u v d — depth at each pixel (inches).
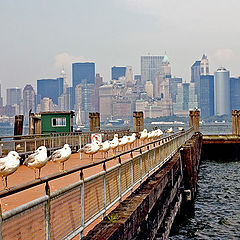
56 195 292.2
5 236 229.3
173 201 935.0
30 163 542.0
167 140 1072.2
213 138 2356.1
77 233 328.2
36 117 1524.4
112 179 453.4
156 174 759.7
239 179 1713.8
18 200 458.3
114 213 430.3
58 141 1127.6
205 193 1417.3
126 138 1072.2
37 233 264.1
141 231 488.4
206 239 889.5
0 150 826.8
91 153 830.5
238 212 1135.0
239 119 2356.1
